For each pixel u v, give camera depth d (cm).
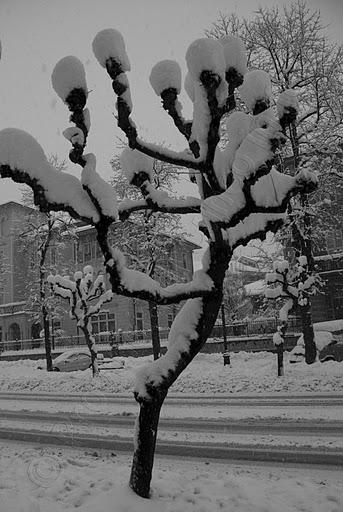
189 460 660
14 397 1577
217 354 2669
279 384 1432
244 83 456
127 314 4238
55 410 1210
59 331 4188
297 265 1958
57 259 3922
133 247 2583
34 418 1093
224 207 399
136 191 2498
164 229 2589
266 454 675
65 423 1007
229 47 429
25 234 3231
